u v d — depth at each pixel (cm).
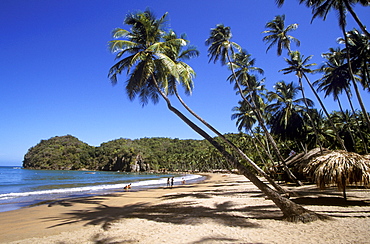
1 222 1063
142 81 1212
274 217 795
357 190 1495
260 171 1484
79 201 1725
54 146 17562
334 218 731
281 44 2220
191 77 1529
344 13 1455
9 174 8700
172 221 844
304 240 550
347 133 3425
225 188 2411
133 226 809
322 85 2542
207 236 620
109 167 15012
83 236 719
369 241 519
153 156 15650
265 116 3278
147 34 1316
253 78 2791
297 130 2959
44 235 786
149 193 2300
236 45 2066
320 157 918
